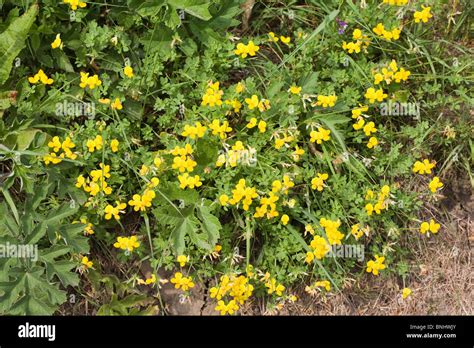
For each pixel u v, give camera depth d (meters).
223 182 1.14
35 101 1.15
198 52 1.20
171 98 1.17
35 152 1.11
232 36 1.18
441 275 1.25
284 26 1.26
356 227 1.16
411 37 1.24
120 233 1.18
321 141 1.17
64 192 1.12
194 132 1.12
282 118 1.16
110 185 1.15
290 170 1.17
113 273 1.18
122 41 1.17
